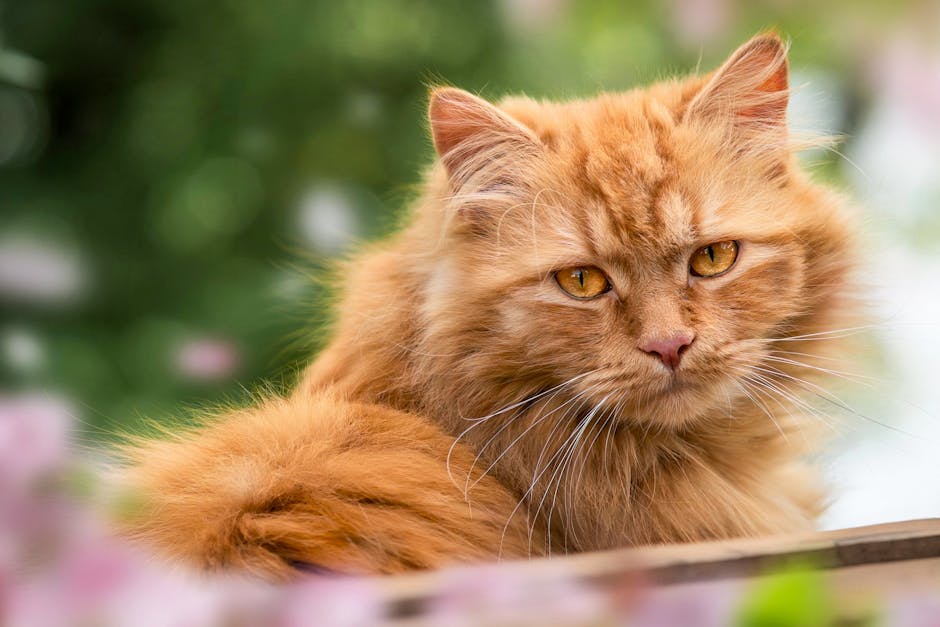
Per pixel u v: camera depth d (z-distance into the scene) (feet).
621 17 3.74
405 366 2.69
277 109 3.82
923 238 3.44
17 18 3.86
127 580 2.13
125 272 3.77
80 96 3.99
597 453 2.67
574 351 2.66
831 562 2.27
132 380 3.60
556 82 3.82
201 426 2.68
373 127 3.82
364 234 3.62
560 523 2.66
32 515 2.15
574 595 2.13
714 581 2.21
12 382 3.32
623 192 2.66
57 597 2.11
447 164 2.71
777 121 2.74
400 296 2.72
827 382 2.77
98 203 3.82
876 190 3.02
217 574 2.33
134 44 3.97
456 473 2.58
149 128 3.83
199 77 3.83
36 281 3.43
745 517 2.70
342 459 2.52
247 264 3.80
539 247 2.67
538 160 2.71
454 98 2.71
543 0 3.73
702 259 2.67
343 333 2.75
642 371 2.63
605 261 2.65
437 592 2.16
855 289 2.77
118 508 2.27
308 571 2.36
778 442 2.77
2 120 4.03
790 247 2.69
